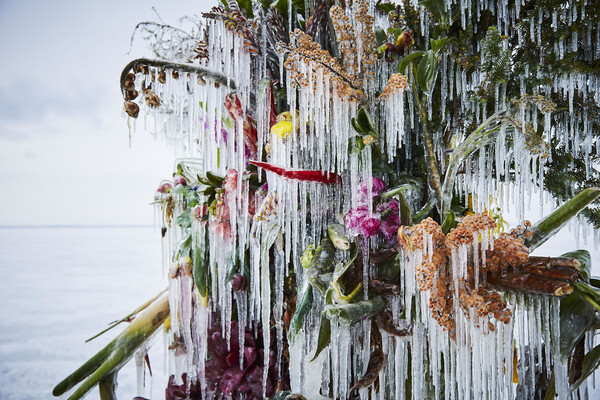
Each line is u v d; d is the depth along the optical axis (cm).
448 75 85
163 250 105
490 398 68
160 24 93
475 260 68
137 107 82
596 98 80
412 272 71
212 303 91
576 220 81
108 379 91
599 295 68
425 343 77
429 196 82
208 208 88
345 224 75
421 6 86
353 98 76
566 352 69
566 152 80
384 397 78
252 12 92
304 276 79
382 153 81
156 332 95
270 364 84
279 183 78
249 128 86
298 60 76
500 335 69
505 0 81
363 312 71
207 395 86
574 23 77
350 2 85
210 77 83
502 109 78
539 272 68
